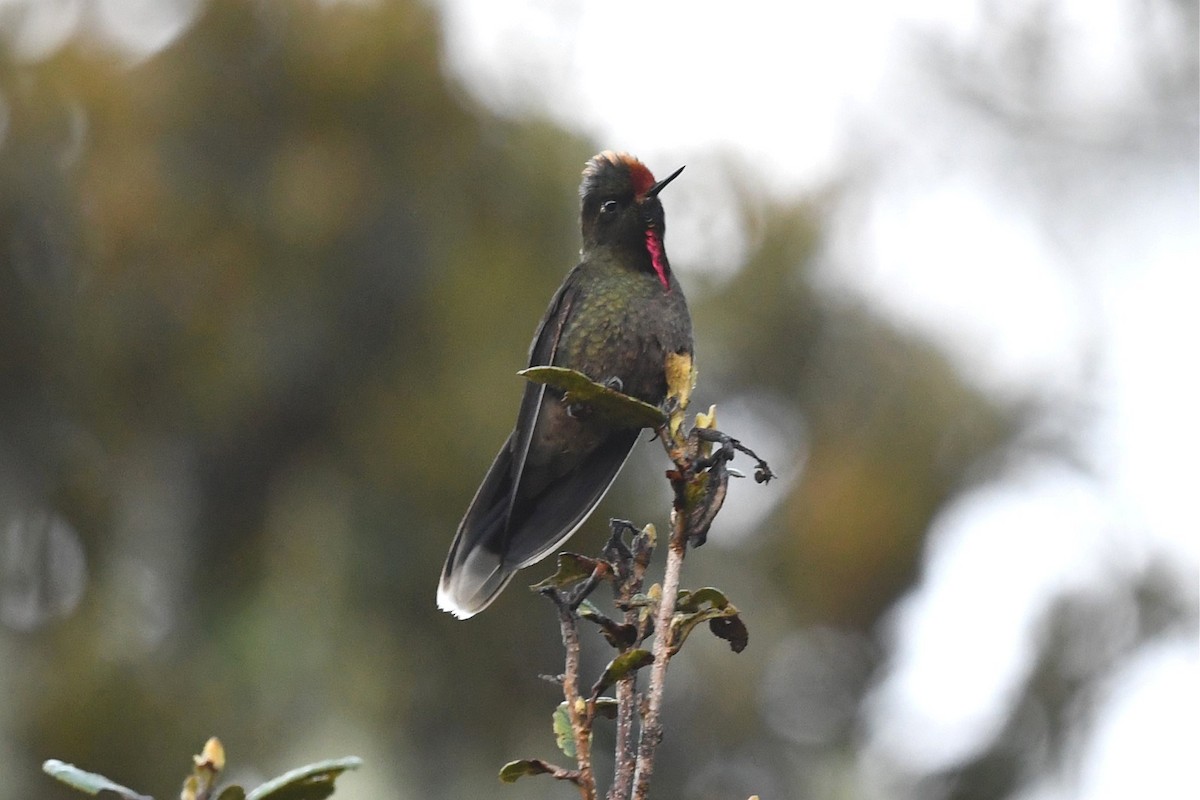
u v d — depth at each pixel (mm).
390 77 14406
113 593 13430
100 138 14695
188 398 13922
